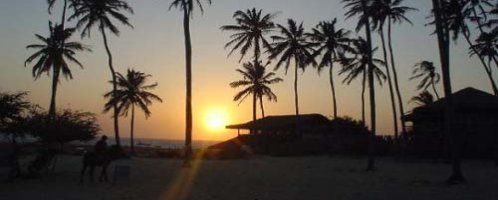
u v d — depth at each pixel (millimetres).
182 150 56375
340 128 70938
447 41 25656
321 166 39688
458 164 24891
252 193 21766
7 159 33469
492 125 45531
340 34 69625
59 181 26234
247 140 71188
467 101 50562
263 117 73375
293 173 32406
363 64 69562
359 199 19641
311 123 72250
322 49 69312
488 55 57750
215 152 52688
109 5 55938
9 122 26016
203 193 21766
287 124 72938
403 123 53812
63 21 50281
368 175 30562
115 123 57250
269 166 39656
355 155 57719
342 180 27422
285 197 20422
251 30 64438
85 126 29656
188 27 39000
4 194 21141
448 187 23172
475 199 19000
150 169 35031
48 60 57688
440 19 25578
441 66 25422
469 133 45688
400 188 23125
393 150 55156
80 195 20812
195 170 34594
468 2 49812
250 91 72625
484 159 44438
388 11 56625
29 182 25703
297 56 69062
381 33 59750
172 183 25719
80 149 57594
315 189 23156
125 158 46625
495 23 53656
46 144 28312
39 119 27625
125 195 20922
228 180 27500
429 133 50312
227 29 64812
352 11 46188
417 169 35125
